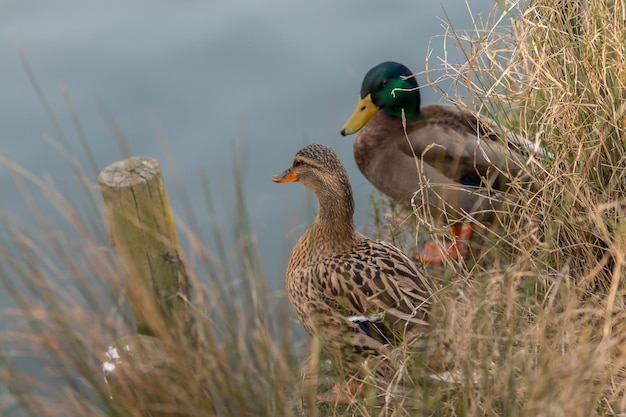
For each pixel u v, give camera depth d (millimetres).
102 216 6938
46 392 7309
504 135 8633
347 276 8094
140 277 7371
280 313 6348
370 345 7746
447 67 9789
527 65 8773
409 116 10820
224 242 6520
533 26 8711
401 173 10578
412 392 6770
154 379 6484
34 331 6469
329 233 8523
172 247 7984
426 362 6621
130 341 6625
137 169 7891
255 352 6301
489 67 9500
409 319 7285
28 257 6551
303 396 6656
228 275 6402
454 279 8008
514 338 6379
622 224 7020
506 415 5988
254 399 6238
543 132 8305
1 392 7148
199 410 6340
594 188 7992
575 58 8297
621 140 7934
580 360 6027
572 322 6738
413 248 9891
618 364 6039
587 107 8102
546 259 7648
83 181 7016
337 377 7660
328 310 8078
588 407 5910
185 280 8047
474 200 9852
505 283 6789
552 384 5836
